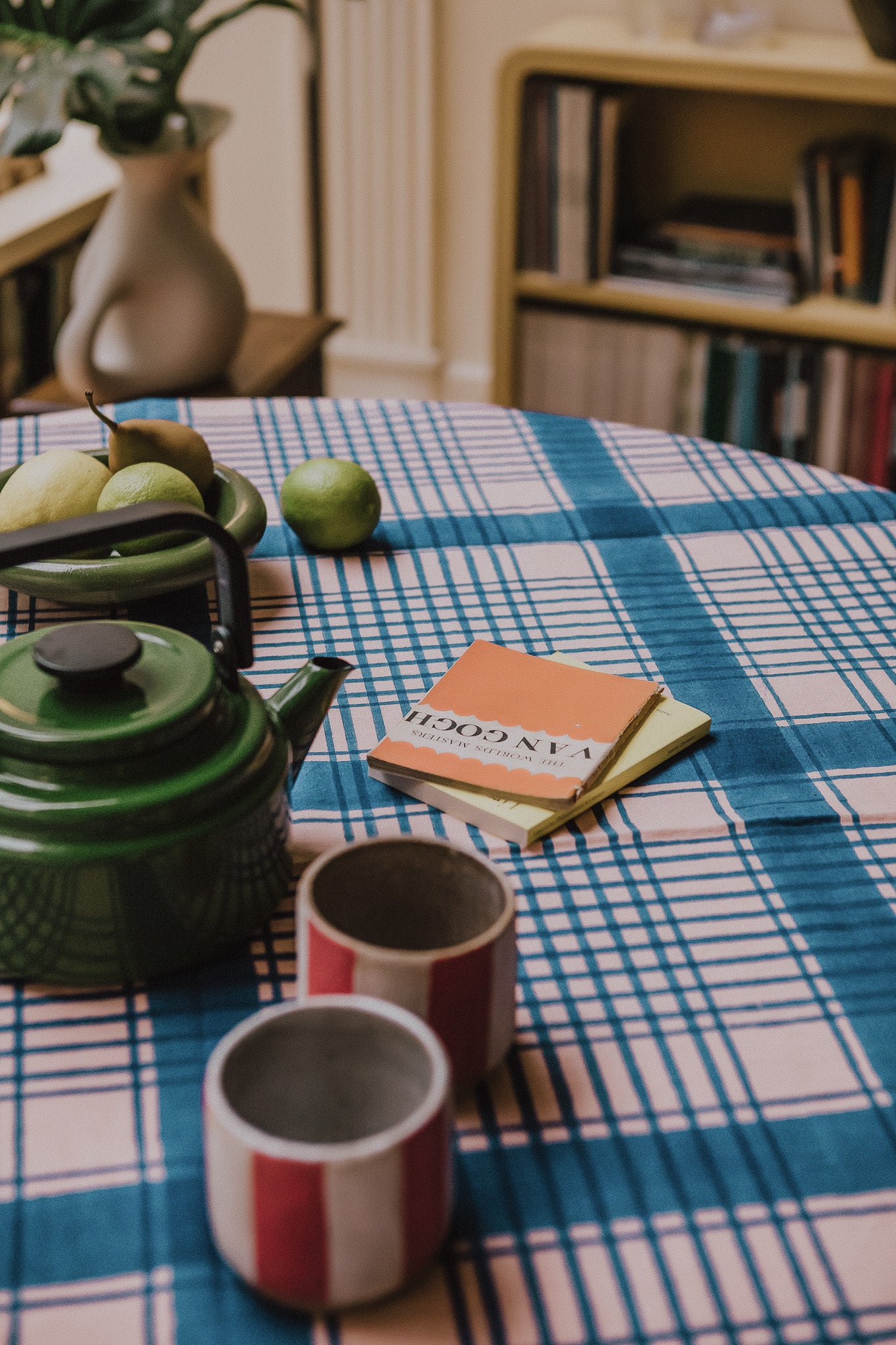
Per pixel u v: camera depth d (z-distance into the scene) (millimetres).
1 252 2035
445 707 890
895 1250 565
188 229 1866
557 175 2400
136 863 646
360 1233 503
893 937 736
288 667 958
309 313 2613
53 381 2107
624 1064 654
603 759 837
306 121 2521
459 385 3023
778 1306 541
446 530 1155
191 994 686
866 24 2145
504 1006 618
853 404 2418
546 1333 528
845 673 977
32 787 648
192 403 1378
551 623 1025
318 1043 542
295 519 1105
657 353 2506
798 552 1142
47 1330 525
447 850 629
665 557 1127
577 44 2291
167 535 975
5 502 988
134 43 1758
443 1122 511
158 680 699
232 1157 499
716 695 946
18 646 725
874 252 2336
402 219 2830
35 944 667
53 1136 607
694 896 762
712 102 2539
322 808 823
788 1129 621
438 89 2711
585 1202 583
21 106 1646
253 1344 521
